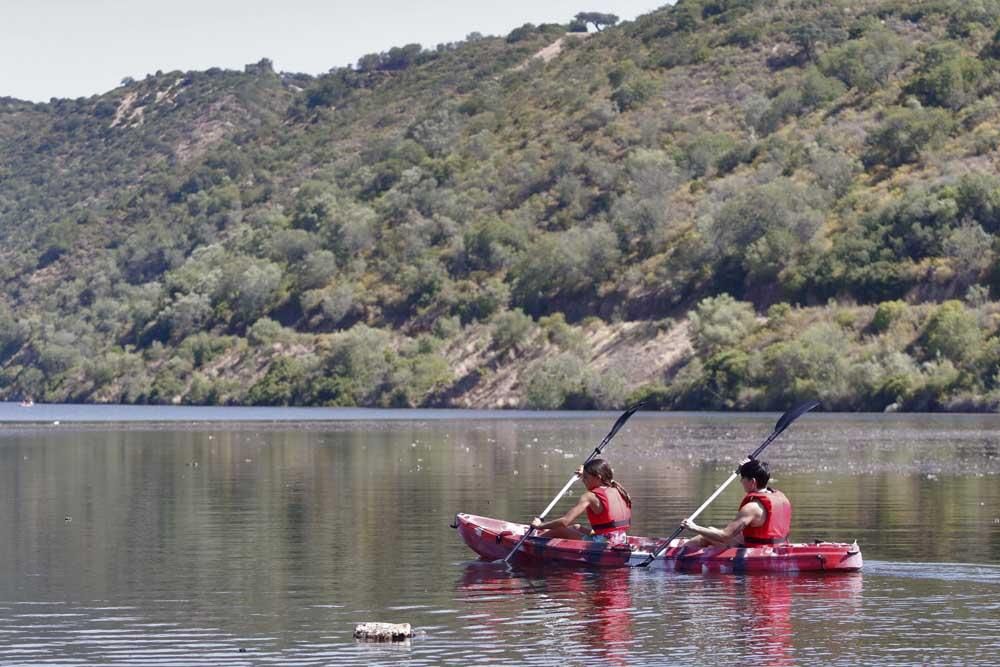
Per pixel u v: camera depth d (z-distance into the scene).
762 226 141.00
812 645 18.66
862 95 178.38
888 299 125.44
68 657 18.23
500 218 185.75
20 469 51.97
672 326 139.88
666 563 25.27
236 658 18.12
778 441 66.50
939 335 110.69
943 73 165.25
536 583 23.83
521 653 18.30
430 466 52.12
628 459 54.72
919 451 57.44
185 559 26.78
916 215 130.25
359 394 157.00
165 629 19.97
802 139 169.88
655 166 174.62
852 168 153.38
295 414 131.25
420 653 18.33
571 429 86.12
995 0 193.38
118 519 33.84
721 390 120.56
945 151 149.38
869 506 35.12
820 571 24.52
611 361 139.25
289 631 19.78
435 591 23.05
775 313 127.56
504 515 34.41
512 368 147.25
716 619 20.50
